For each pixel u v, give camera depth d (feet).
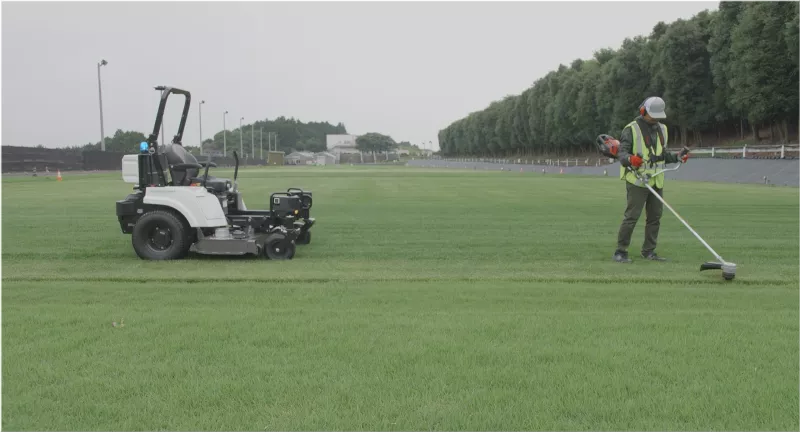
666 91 142.51
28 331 12.39
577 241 28.66
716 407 8.80
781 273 20.39
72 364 10.45
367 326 12.89
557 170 186.70
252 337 12.01
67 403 8.91
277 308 14.75
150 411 8.66
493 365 10.43
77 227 33.30
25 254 24.68
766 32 110.22
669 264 22.62
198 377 9.87
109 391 9.33
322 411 8.64
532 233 31.48
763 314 14.21
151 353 11.03
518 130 271.90
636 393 9.29
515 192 65.46
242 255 24.47
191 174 25.27
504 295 16.43
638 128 22.66
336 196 59.16
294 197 25.16
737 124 151.74
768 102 111.34
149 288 17.47
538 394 9.23
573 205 48.06
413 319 13.53
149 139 23.68
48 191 65.36
